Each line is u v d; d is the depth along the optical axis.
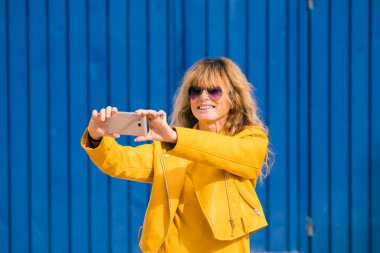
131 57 5.40
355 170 5.46
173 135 2.63
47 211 5.44
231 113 3.07
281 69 5.43
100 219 5.45
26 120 5.41
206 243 2.87
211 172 2.88
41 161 5.43
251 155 2.80
